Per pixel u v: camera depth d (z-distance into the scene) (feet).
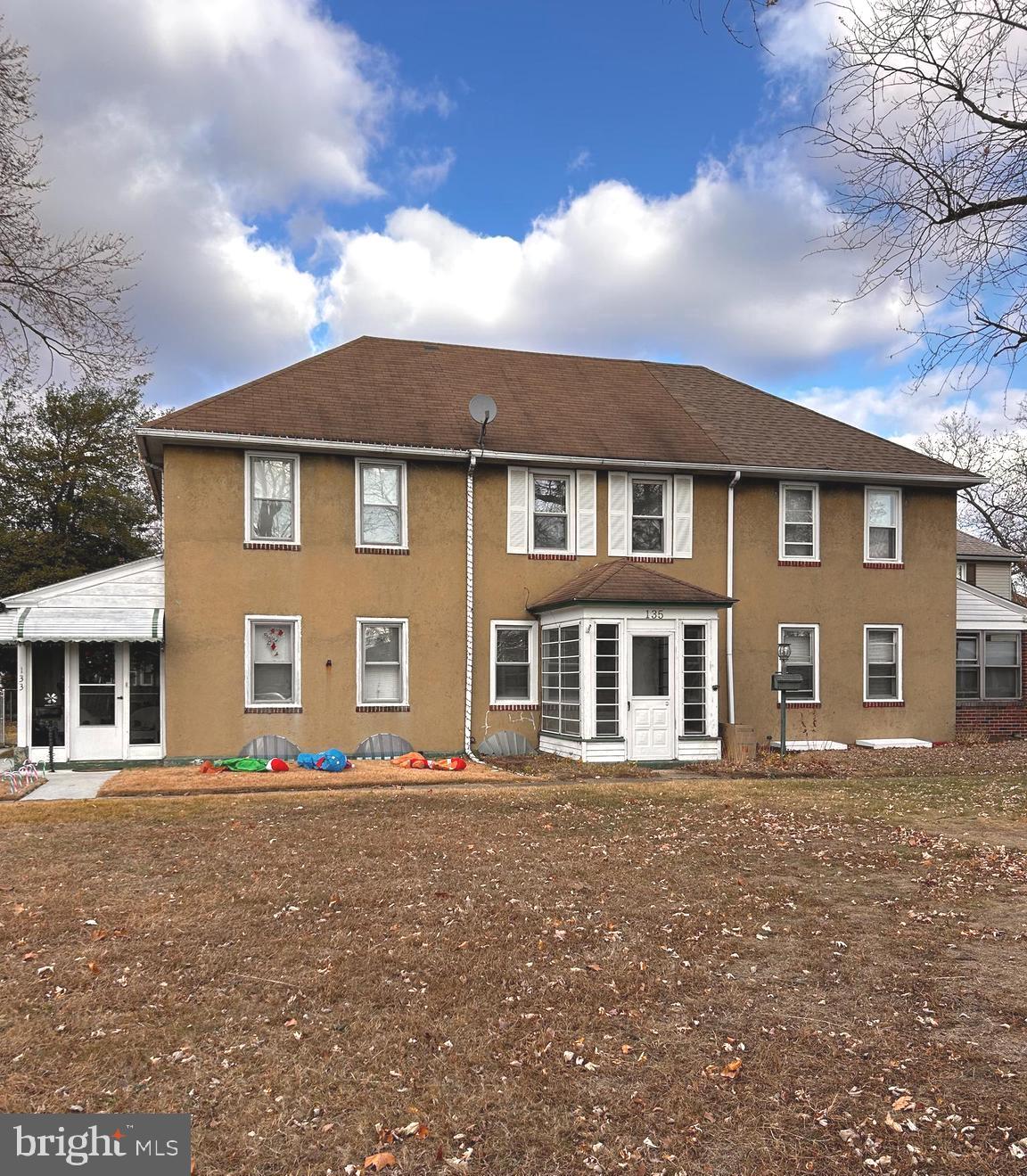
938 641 67.77
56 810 37.68
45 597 53.57
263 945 20.44
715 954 20.02
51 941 20.62
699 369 79.00
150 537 124.67
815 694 64.90
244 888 25.18
